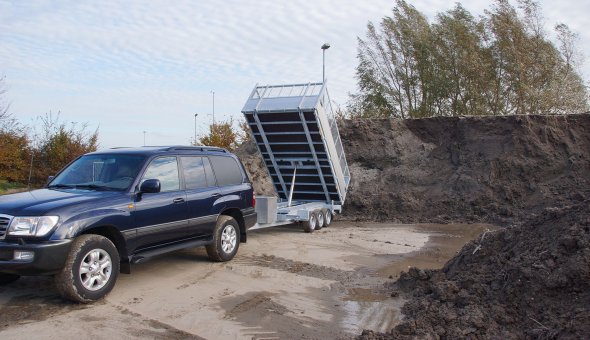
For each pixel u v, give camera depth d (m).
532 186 17.48
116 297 6.94
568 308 5.40
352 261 9.77
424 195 18.41
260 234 12.95
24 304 6.52
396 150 20.84
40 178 24.95
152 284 7.67
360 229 14.48
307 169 14.34
